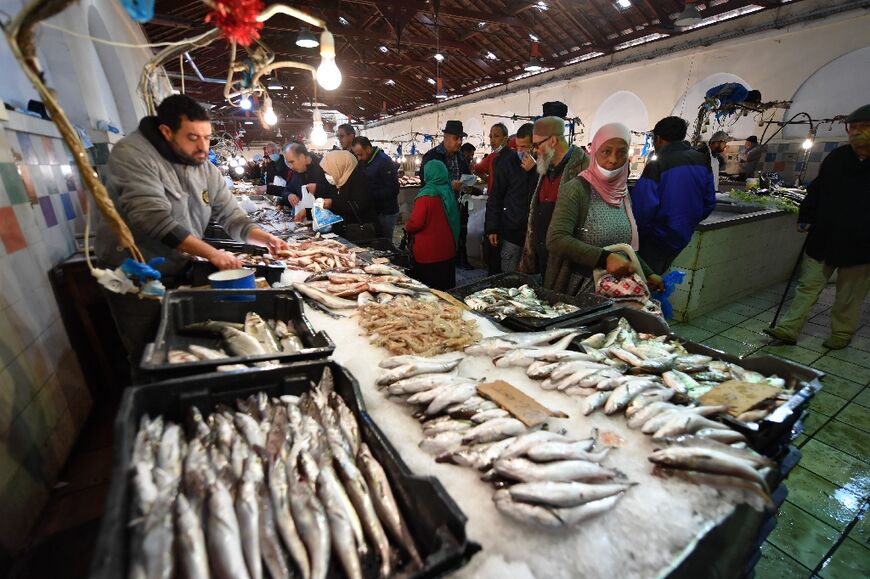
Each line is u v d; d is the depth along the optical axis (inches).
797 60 327.6
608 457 45.9
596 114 500.7
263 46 79.9
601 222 100.1
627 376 59.4
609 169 95.6
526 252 141.0
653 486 41.7
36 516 63.1
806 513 83.6
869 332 167.8
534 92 574.6
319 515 35.7
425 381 56.1
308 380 54.8
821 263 148.0
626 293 92.7
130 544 30.6
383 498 38.3
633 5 390.3
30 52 37.6
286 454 42.9
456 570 30.7
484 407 52.6
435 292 99.2
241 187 402.3
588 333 76.7
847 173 135.7
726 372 62.7
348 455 43.2
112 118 185.5
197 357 60.4
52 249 93.4
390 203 220.4
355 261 125.9
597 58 484.1
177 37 410.0
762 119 322.0
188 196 96.8
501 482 41.1
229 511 34.5
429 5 414.0
